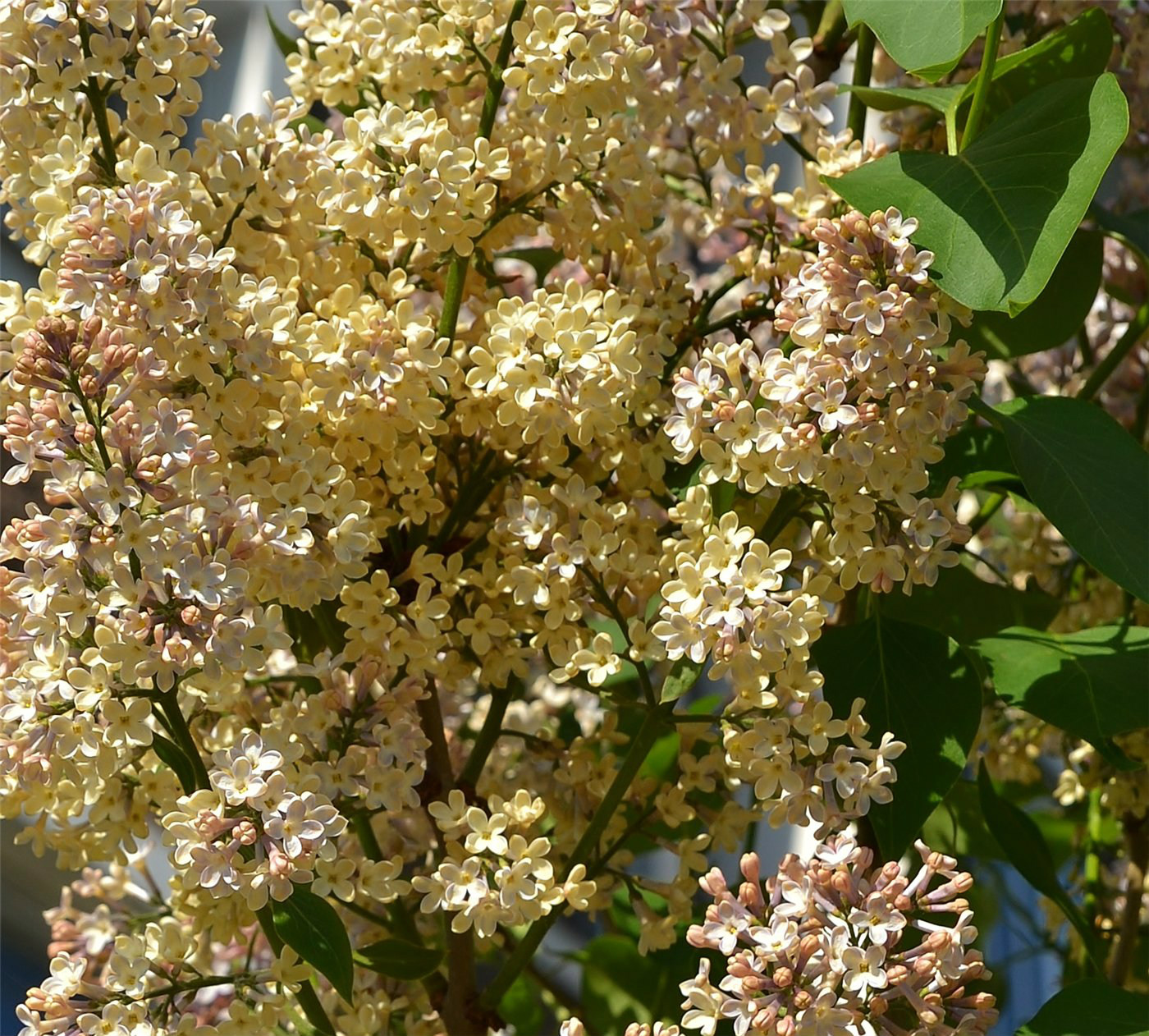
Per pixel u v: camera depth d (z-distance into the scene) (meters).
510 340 0.69
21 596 0.64
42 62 0.68
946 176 0.69
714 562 0.67
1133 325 0.86
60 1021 0.67
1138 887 0.85
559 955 0.90
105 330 0.64
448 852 0.70
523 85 0.71
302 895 0.68
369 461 0.70
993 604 0.82
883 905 0.65
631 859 0.74
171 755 0.68
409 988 0.78
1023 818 0.80
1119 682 0.73
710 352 0.69
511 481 0.73
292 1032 0.75
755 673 0.68
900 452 0.68
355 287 0.72
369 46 0.73
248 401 0.68
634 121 0.76
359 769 0.69
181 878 0.72
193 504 0.65
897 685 0.72
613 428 0.70
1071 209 0.67
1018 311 0.67
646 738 0.70
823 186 0.75
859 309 0.66
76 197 0.69
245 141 0.70
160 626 0.64
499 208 0.74
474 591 0.73
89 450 0.65
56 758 0.66
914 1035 0.65
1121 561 0.70
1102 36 0.77
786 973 0.64
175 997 0.69
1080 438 0.72
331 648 0.72
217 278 0.68
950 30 0.68
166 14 0.70
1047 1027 0.70
